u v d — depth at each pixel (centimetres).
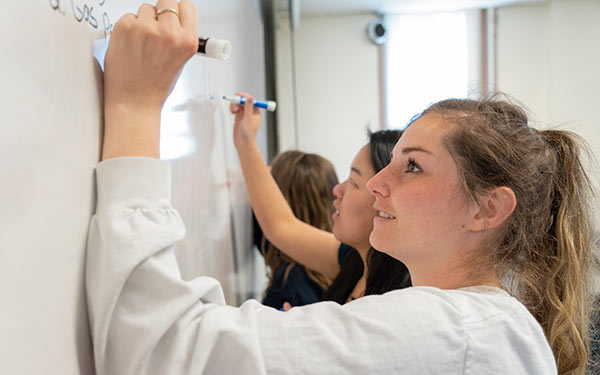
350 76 344
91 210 39
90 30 39
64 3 34
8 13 27
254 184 110
